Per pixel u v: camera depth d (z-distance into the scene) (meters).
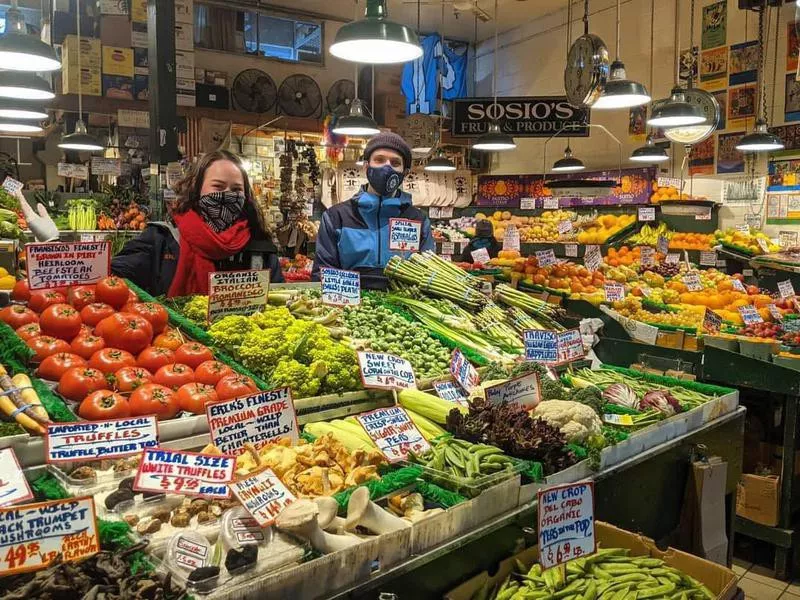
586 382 3.60
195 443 2.25
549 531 2.06
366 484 2.12
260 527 1.77
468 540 2.09
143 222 8.42
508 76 12.39
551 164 11.52
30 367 2.41
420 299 3.94
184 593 1.51
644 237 8.84
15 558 1.54
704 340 5.00
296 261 8.16
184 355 2.54
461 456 2.34
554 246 9.56
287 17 11.39
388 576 1.85
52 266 2.73
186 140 9.33
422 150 9.14
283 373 2.63
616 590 2.26
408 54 3.75
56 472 1.96
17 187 6.91
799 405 4.32
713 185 8.84
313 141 10.55
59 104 8.23
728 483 3.62
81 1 8.67
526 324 4.03
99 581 1.50
